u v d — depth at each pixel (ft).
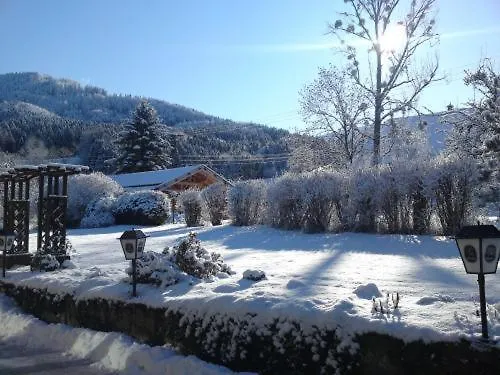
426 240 36.06
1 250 32.17
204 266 23.75
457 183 38.47
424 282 20.93
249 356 16.93
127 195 88.99
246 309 17.34
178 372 17.88
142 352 19.40
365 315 15.07
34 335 24.80
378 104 80.23
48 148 301.22
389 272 23.71
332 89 91.15
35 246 47.65
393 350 13.89
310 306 16.33
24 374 19.54
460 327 13.53
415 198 40.27
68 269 30.40
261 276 22.35
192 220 69.62
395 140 80.43
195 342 18.54
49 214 33.22
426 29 77.15
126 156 192.95
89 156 271.49
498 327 13.26
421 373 13.34
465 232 13.60
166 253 24.93
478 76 73.31
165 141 198.08
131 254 21.80
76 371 19.83
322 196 45.55
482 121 67.92
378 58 79.77
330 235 41.98
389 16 77.61
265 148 280.31
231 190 59.06
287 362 15.96
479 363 12.51
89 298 23.45
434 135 88.84
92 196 93.20
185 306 19.21
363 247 34.32
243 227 54.13
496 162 55.42
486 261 13.16
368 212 42.65
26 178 36.65
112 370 19.77
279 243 39.50
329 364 15.05
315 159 92.89
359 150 90.17
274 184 51.29
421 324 13.89
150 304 20.51
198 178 141.79
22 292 28.12
